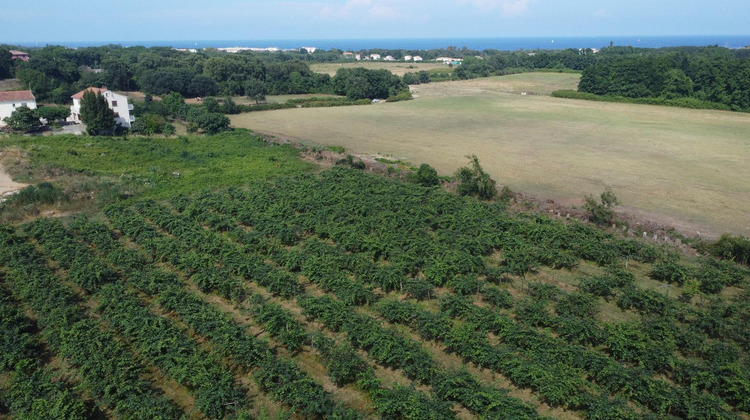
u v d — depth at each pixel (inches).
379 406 858.8
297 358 1049.5
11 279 1353.3
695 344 1027.3
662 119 3870.6
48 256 1504.7
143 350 999.0
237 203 1859.0
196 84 5103.3
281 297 1285.7
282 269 1421.0
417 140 3228.3
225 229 1717.5
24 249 1487.5
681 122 3730.3
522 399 922.1
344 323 1088.2
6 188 2026.3
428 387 956.0
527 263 1400.1
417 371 950.4
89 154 2571.4
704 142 3043.8
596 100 4950.8
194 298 1197.7
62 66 5098.4
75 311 1154.0
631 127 3567.9
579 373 955.3
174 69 5260.8
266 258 1501.0
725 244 1491.1
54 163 2346.2
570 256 1493.6
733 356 989.2
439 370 942.4
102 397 915.4
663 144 3006.9
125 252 1453.0
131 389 912.9
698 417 831.7
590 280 1300.4
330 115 4320.9
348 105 5017.2
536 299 1250.6
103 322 1144.8
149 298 1278.3
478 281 1295.5
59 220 1763.0
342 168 2358.5
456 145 3063.5
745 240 1489.9
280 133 3486.7
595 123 3747.5
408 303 1170.0
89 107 3026.6
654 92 4746.6
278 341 1101.7
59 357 1041.5
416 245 1476.4
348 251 1523.1
